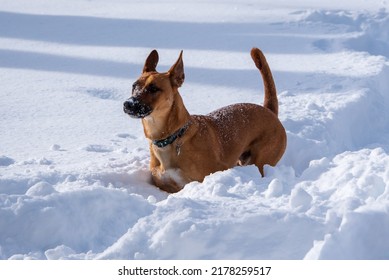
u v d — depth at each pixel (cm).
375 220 563
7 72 1425
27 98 1240
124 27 1825
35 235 606
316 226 574
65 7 2131
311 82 1358
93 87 1326
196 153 803
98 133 1056
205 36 1716
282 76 1401
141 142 1012
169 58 1529
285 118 1091
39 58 1539
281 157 921
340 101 1216
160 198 813
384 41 1786
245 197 671
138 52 1586
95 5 2161
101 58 1538
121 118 1143
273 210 602
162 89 784
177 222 562
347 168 759
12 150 955
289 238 568
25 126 1080
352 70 1424
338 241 536
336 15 1877
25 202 616
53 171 807
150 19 1908
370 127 1246
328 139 1065
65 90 1298
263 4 2116
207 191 700
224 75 1400
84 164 866
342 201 627
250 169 784
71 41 1694
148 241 562
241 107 884
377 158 804
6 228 605
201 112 1175
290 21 1848
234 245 562
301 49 1605
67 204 624
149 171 855
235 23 1836
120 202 638
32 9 2094
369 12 1939
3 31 1802
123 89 1320
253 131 877
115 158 904
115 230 621
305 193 624
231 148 848
